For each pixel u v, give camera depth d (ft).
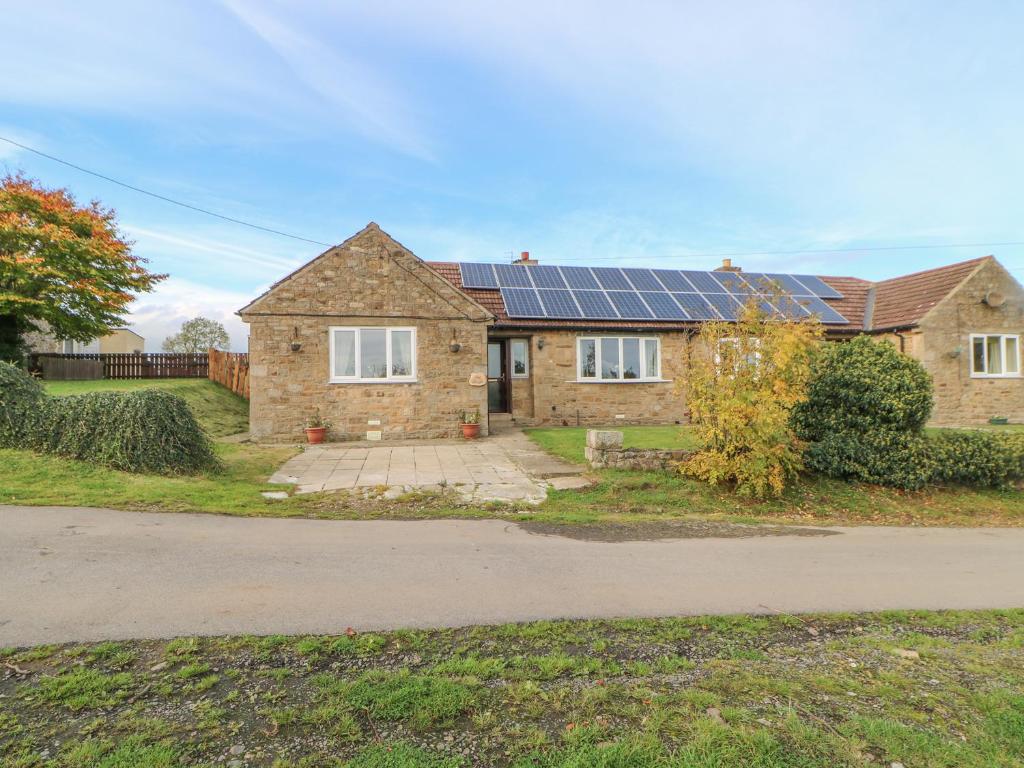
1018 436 37.55
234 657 12.21
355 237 48.26
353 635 13.38
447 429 49.32
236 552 19.26
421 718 10.25
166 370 80.23
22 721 9.78
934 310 60.54
